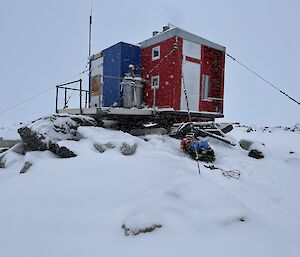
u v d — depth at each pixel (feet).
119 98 47.29
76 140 32.22
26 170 26.99
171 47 43.04
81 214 16.15
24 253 12.57
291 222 17.33
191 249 12.65
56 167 25.04
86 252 12.57
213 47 47.78
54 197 18.93
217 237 13.62
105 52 51.62
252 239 13.84
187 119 47.37
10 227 14.98
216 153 33.73
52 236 13.97
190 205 15.75
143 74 48.96
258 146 36.32
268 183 25.18
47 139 31.40
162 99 44.50
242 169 28.86
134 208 15.64
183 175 20.01
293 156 36.52
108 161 25.40
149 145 33.17
